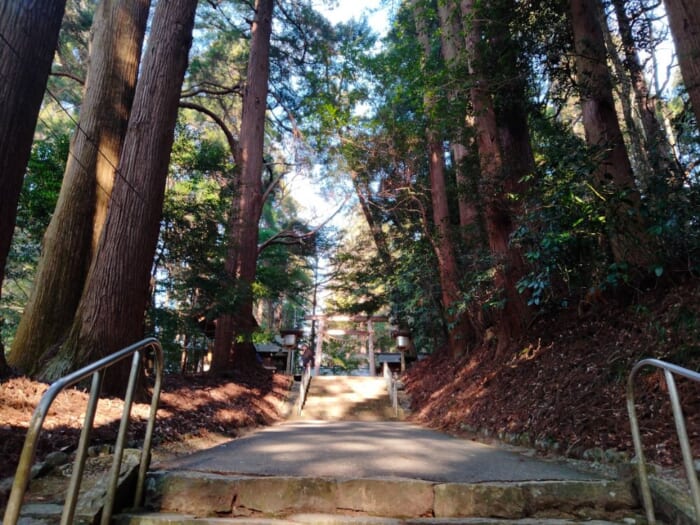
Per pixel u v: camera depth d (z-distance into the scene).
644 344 4.61
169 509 2.50
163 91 6.13
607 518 2.41
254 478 2.58
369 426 7.43
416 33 11.53
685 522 2.10
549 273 5.55
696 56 4.35
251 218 12.28
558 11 7.20
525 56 7.64
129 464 2.55
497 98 7.84
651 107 8.87
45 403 1.57
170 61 6.25
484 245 8.77
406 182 9.77
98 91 6.94
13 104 4.17
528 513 2.47
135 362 2.44
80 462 1.86
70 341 5.21
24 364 5.27
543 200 5.53
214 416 6.24
